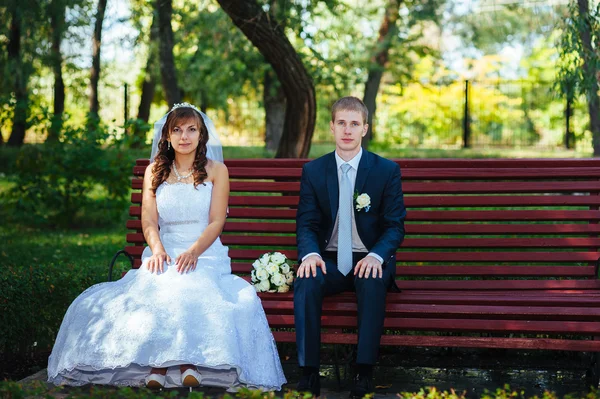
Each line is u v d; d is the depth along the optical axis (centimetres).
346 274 408
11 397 306
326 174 421
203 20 1153
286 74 816
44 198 962
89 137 954
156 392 369
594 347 389
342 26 1339
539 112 1891
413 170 463
